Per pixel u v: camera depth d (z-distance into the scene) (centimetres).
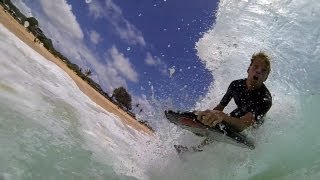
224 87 194
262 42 219
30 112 126
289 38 210
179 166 136
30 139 103
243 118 129
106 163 121
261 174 125
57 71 237
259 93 134
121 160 137
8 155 89
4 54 168
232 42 229
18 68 165
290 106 149
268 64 133
